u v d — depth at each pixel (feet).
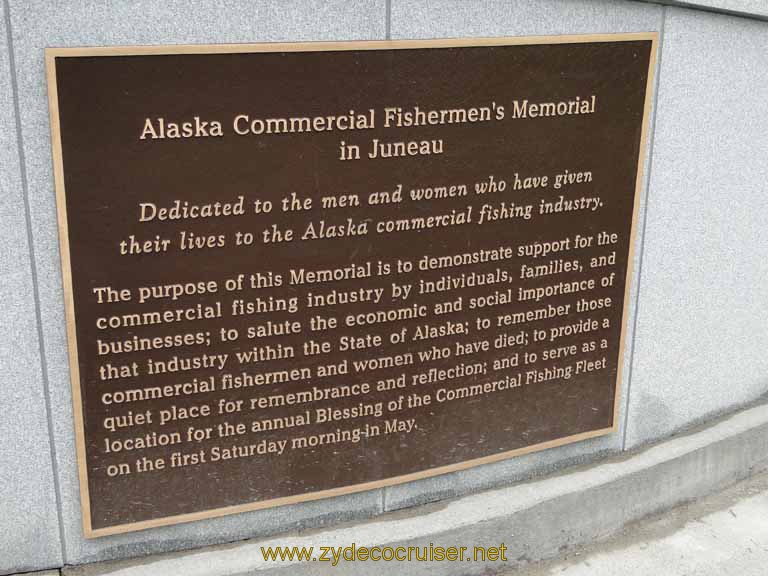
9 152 3.12
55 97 3.06
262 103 3.32
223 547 3.72
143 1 3.14
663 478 4.57
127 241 3.27
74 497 3.50
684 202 4.47
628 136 4.06
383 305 3.73
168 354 3.44
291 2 3.33
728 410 5.11
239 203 3.38
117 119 3.15
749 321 5.02
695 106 4.35
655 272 4.47
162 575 3.53
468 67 3.62
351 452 3.84
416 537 3.86
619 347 4.34
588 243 4.10
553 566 4.20
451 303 3.86
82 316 3.29
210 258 3.40
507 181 3.83
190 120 3.24
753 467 5.02
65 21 3.06
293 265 3.53
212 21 3.23
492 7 3.68
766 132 4.69
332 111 3.43
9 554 3.50
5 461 3.40
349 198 3.54
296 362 3.64
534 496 4.17
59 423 3.42
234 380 3.56
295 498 3.78
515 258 3.94
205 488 3.63
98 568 3.56
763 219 4.87
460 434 4.05
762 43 4.51
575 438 4.35
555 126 3.87
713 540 4.43
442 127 3.63
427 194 3.68
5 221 3.18
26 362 3.33
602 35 3.86
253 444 3.66
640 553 4.31
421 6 3.54
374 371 3.79
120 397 3.41
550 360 4.17
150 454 3.51
